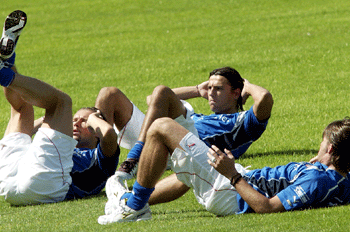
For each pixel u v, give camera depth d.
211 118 23.89
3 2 111.31
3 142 20.02
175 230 14.29
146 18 88.81
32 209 18.48
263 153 26.36
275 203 15.17
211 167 15.84
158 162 15.43
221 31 74.44
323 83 45.03
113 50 69.25
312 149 26.22
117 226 15.28
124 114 23.11
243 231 13.72
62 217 17.16
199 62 58.81
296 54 57.50
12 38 17.61
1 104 48.66
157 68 57.84
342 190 15.68
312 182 15.16
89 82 54.31
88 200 19.50
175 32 76.81
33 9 103.19
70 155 19.61
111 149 19.45
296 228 13.62
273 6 88.25
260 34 70.00
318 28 69.56
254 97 22.91
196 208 17.72
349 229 13.27
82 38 78.25
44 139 19.02
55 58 67.44
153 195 17.69
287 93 42.81
